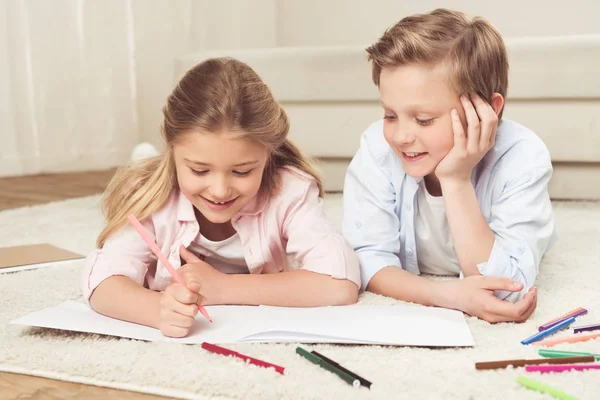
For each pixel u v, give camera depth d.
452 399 0.68
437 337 0.84
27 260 1.31
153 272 1.09
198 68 0.97
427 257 1.20
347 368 0.76
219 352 0.80
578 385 0.70
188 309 0.84
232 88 0.90
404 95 0.96
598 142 1.97
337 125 2.18
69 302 1.00
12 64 2.84
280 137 0.98
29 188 2.53
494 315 0.93
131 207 1.03
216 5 3.49
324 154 2.21
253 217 1.07
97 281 0.94
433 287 1.00
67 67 3.01
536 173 1.05
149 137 3.31
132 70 3.24
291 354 0.80
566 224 1.69
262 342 0.84
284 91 2.21
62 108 3.01
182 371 0.75
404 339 0.83
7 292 1.12
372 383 0.72
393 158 1.13
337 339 0.83
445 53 0.95
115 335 0.86
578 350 0.81
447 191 1.01
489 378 0.73
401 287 1.04
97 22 3.09
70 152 3.06
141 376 0.75
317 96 2.17
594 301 1.03
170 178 1.03
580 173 2.03
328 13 3.50
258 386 0.71
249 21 3.60
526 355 0.80
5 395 0.74
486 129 0.98
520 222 1.04
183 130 0.89
